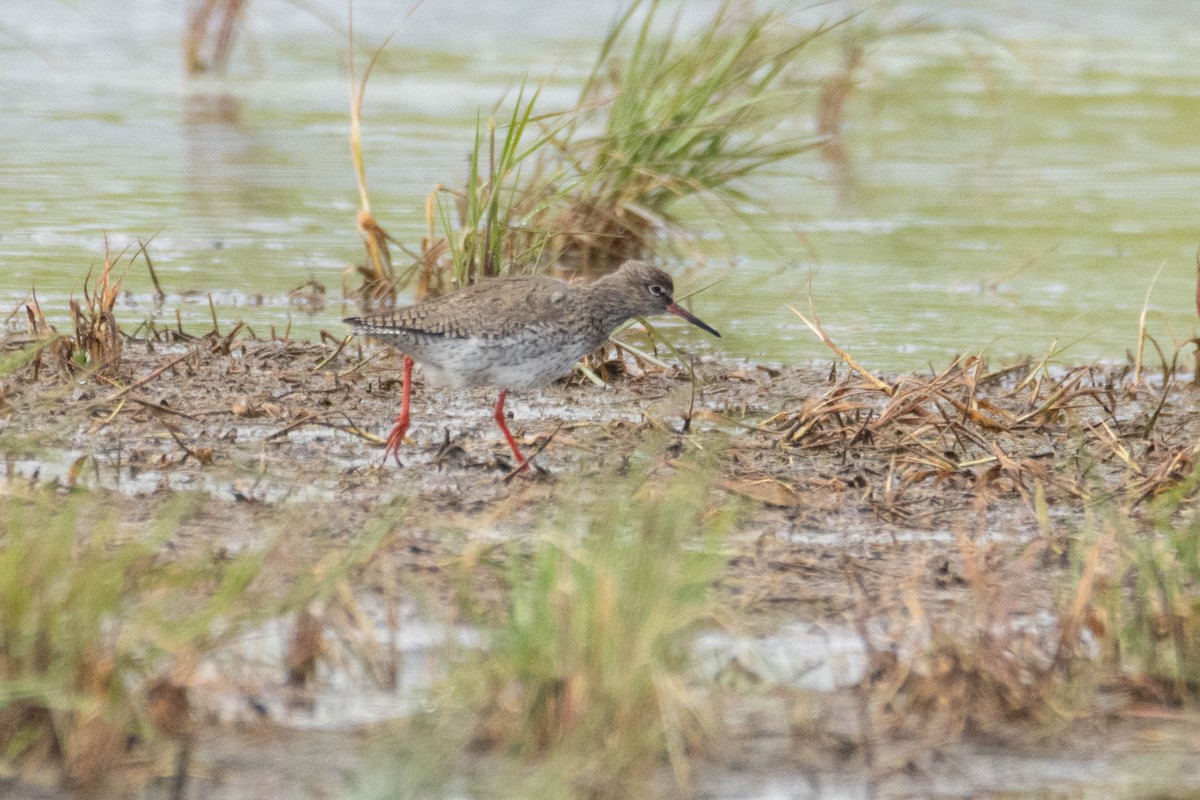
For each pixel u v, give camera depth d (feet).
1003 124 100.12
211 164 83.05
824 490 39.42
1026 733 26.86
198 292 61.00
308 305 59.77
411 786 23.99
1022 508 38.60
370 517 35.73
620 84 69.00
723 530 29.63
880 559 34.50
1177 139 96.63
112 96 99.96
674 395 49.47
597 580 25.79
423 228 71.05
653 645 26.05
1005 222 76.79
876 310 61.67
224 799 23.67
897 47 124.26
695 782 24.84
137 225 70.33
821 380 51.90
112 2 132.87
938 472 40.27
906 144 94.94
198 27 108.47
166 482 37.88
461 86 105.19
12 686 24.06
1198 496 38.83
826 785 24.95
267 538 33.63
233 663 27.76
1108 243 72.79
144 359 50.67
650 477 39.45
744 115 69.67
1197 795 24.93
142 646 27.50
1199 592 31.99
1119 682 28.58
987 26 133.08
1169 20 141.18
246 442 42.11
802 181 85.30
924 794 24.80
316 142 88.89
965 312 61.62
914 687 27.73
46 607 25.50
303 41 122.42
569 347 42.96
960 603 31.86
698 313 60.90
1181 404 50.44
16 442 39.47
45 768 24.27
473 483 39.24
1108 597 30.40
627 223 67.31
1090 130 99.04
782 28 85.61
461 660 27.68
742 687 27.96
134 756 24.73
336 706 26.66
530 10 133.28
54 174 79.10
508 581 31.04
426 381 50.11
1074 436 45.27
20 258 63.57
